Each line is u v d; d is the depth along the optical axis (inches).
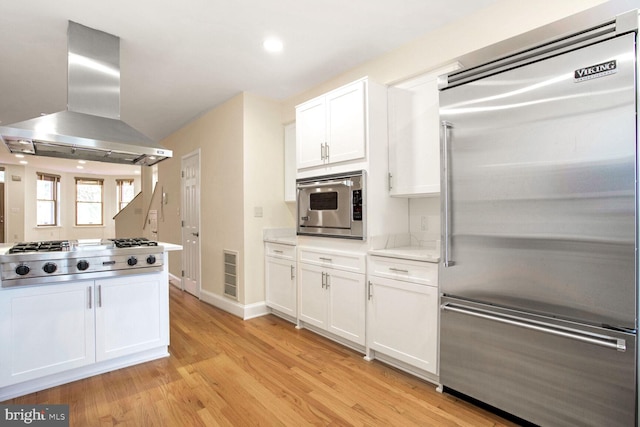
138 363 94.2
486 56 87.1
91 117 89.8
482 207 69.9
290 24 90.4
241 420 68.7
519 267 64.7
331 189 108.0
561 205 59.4
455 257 74.7
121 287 90.7
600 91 55.4
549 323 61.1
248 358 98.0
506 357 67.0
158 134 212.8
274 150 148.1
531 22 75.9
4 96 141.4
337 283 106.0
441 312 77.4
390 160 103.8
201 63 113.0
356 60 111.4
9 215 323.3
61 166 343.6
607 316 55.1
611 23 54.5
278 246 133.1
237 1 80.1
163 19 87.0
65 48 100.8
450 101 75.2
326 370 90.4
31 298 78.0
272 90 137.6
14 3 78.5
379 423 67.7
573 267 58.3
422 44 95.9
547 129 61.0
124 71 118.9
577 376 58.2
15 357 76.0
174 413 71.0
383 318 92.1
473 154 71.3
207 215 164.1
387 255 90.4
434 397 77.0
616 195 54.0
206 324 128.2
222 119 152.3
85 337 85.0
